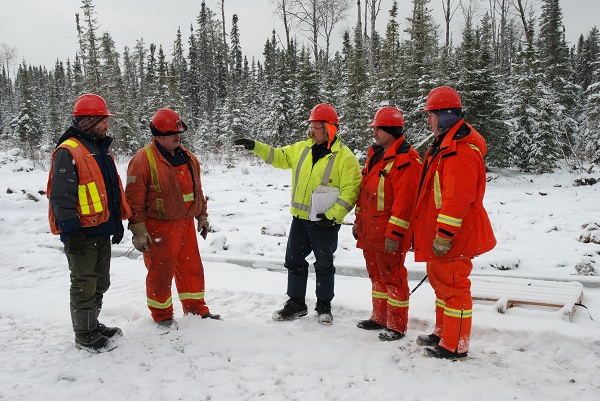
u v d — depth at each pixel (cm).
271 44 5938
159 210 410
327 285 452
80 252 360
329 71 2294
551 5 2527
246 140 464
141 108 2906
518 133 1756
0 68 8100
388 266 414
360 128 1845
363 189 426
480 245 359
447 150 350
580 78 4566
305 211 443
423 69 1709
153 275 423
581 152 1850
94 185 368
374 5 2734
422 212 372
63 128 3194
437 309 396
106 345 389
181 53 5372
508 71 2973
